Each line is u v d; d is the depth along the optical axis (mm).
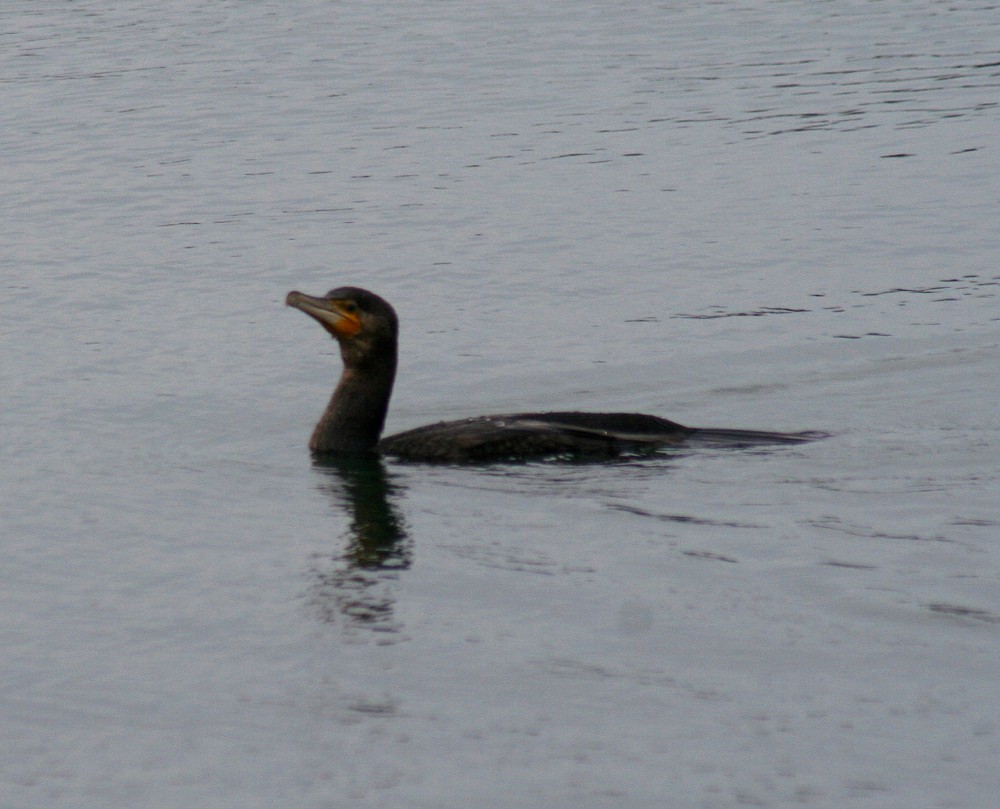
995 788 8422
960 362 16891
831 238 21734
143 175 25688
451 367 17469
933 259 20766
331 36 35469
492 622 10703
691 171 25156
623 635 10406
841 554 11578
